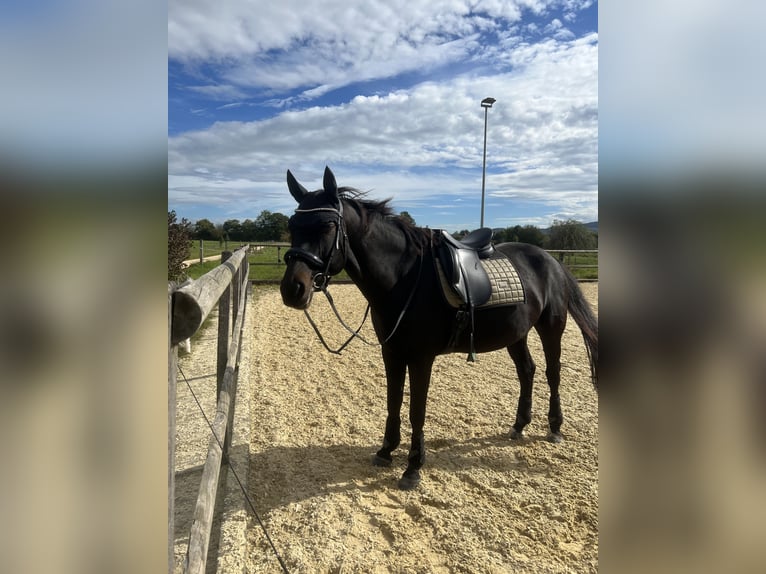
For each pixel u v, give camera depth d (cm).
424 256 295
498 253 350
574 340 744
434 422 397
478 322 304
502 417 409
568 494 287
